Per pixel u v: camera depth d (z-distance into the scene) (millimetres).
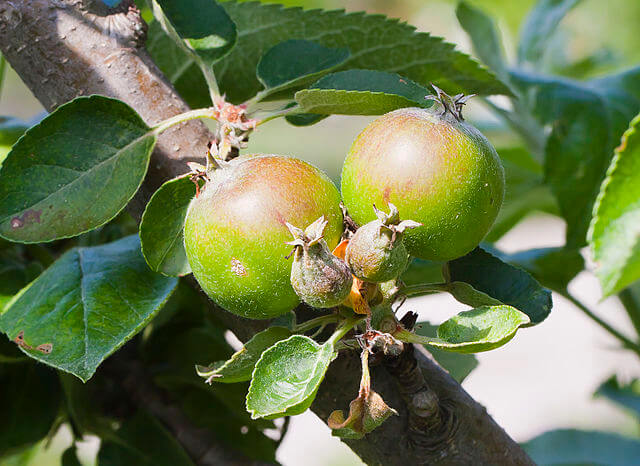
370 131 360
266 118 385
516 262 499
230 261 351
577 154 502
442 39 429
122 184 379
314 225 340
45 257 442
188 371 456
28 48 404
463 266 385
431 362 393
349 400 386
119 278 394
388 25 430
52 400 447
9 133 441
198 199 358
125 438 451
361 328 361
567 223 498
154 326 460
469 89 445
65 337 378
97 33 404
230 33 406
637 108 504
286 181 352
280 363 344
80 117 377
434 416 380
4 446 439
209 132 404
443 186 353
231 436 459
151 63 407
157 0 407
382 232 341
